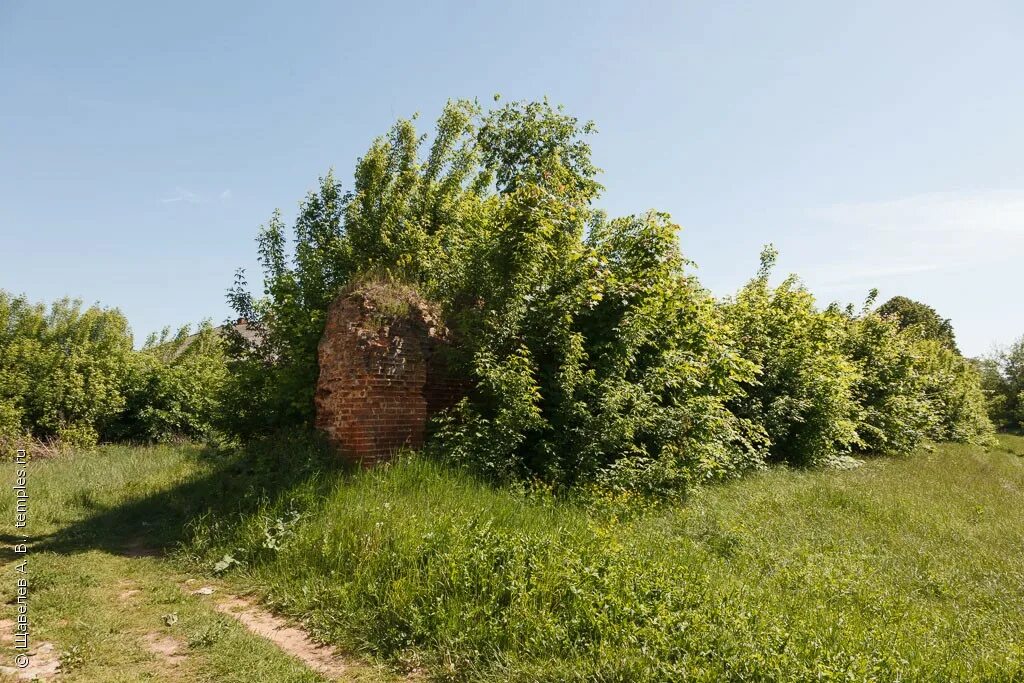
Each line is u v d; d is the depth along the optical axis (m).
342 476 7.07
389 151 14.18
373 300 8.21
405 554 5.02
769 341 14.52
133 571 5.64
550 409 8.91
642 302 9.77
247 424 10.45
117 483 9.70
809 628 4.09
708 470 9.55
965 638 4.34
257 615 4.73
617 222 10.91
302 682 3.62
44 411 17.62
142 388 20.25
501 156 20.58
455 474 7.38
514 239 8.81
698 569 5.17
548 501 7.00
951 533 7.58
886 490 10.55
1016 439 34.94
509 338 8.91
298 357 10.09
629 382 9.71
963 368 33.25
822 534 7.08
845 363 15.39
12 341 19.08
